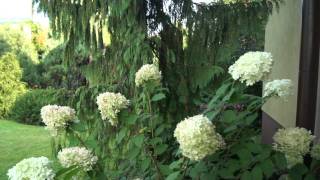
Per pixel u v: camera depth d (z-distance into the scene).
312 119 2.24
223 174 1.34
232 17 2.78
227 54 2.87
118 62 2.72
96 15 2.61
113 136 2.20
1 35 9.50
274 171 1.37
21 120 8.16
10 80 8.45
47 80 8.34
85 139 1.73
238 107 1.49
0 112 8.44
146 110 1.90
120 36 2.66
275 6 2.89
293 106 2.81
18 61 8.83
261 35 3.66
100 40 2.71
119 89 2.66
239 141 1.38
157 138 1.59
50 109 1.46
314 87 2.23
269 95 1.44
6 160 5.50
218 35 2.80
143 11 2.59
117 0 2.42
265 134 2.42
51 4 2.61
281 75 3.29
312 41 2.20
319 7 2.17
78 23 2.65
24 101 8.17
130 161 1.72
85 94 2.67
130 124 1.56
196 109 2.71
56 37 2.72
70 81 3.32
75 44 2.76
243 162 1.33
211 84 2.75
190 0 2.76
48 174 1.21
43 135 6.98
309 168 1.42
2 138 6.74
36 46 9.67
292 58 2.96
